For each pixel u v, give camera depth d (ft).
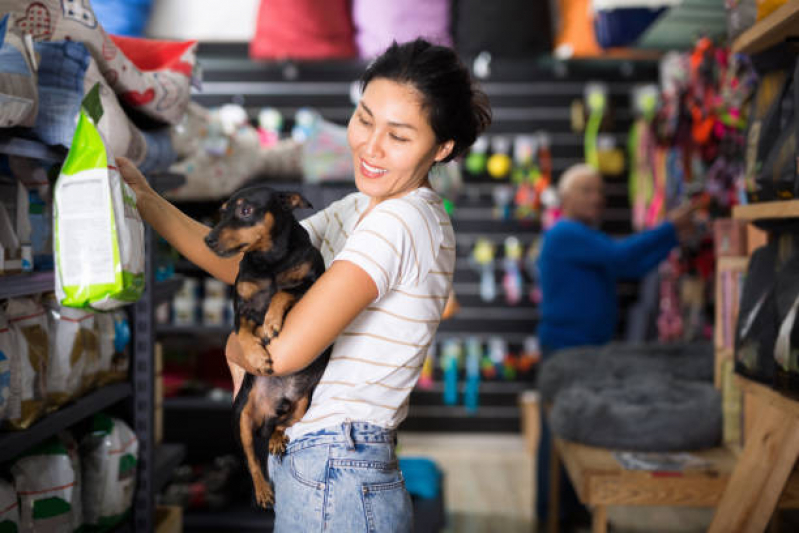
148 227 7.45
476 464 16.43
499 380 18.52
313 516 4.12
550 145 18.37
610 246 12.26
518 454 17.33
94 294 4.43
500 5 15.94
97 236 4.42
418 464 11.83
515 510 13.17
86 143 4.47
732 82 9.20
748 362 6.14
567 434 8.87
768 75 6.17
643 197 16.33
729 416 8.63
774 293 5.76
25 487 5.71
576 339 12.55
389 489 4.21
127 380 7.41
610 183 18.29
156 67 7.03
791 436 5.61
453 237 4.41
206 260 4.87
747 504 5.99
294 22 15.64
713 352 10.31
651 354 10.73
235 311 4.09
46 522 5.82
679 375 10.18
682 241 12.46
